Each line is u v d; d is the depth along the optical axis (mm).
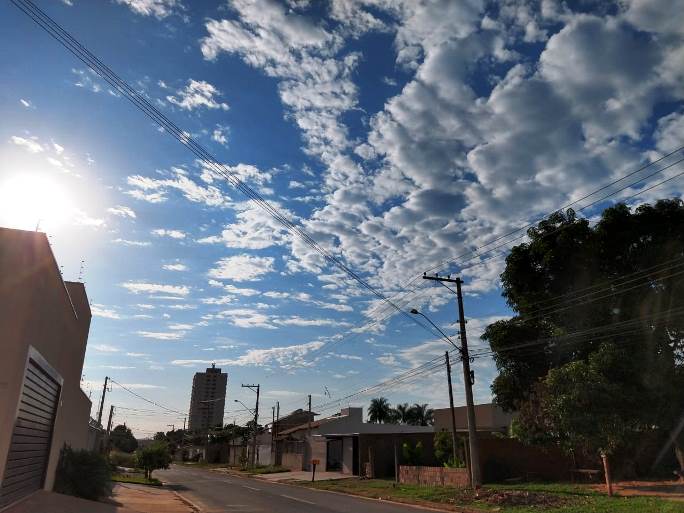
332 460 51594
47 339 14000
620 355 22438
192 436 118875
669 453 27125
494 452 30203
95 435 45406
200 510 20328
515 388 29000
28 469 14062
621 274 25922
